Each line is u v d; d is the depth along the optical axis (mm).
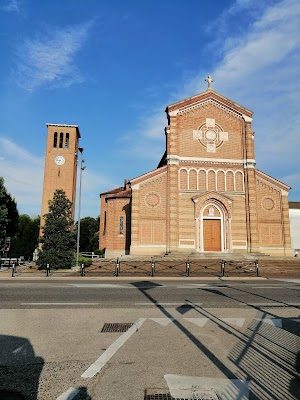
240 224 31797
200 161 32594
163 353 6297
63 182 44719
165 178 31953
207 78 34625
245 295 13008
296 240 42688
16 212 45156
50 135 45969
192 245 30906
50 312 9516
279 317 9195
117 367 5605
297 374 5434
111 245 39188
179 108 33281
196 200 31531
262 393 4766
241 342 7000
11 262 33469
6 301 11195
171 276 21328
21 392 4684
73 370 5473
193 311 9852
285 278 21109
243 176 32781
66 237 26781
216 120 33719
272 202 32469
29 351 6340
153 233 30844
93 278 19859
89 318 8875
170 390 4801
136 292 13500
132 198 31172
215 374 5371
